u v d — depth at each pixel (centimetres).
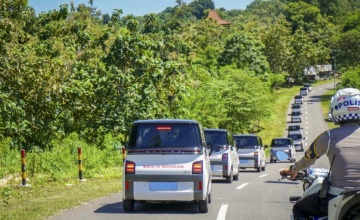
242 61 15812
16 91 3212
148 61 3925
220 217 1620
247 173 3928
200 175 1683
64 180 2739
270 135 11825
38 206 1789
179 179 1678
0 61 3031
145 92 3866
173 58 6019
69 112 3844
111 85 3819
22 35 3522
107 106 3856
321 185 775
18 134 3064
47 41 3928
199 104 7169
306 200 795
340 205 699
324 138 762
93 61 4131
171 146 1705
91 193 2209
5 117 2984
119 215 1650
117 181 2800
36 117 3441
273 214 1683
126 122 3847
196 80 7975
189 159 1692
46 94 3347
